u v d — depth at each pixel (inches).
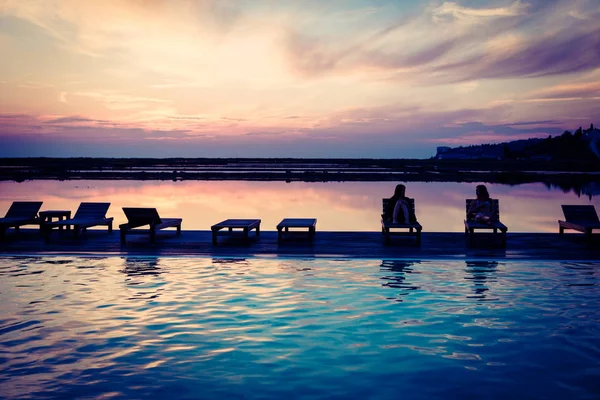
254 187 1544.0
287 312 287.1
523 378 206.7
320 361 222.5
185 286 343.0
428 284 347.9
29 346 238.4
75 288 337.1
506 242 517.7
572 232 606.9
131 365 218.7
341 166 4527.6
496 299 311.0
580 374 209.9
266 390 197.0
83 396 191.9
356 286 342.3
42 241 531.8
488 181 1916.8
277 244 510.6
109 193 1296.8
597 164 4421.8
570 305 298.5
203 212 892.6
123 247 492.7
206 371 213.2
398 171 3029.0
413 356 227.6
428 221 770.2
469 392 195.2
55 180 2016.5
